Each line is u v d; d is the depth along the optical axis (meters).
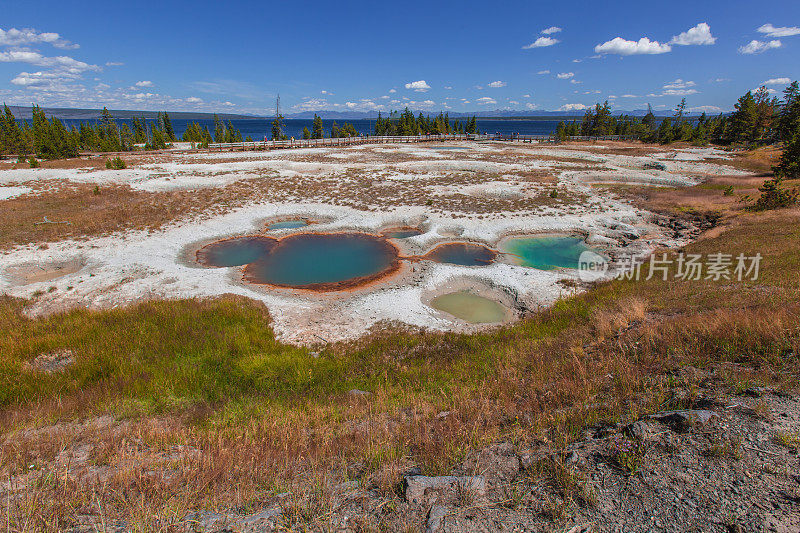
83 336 11.66
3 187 28.77
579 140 75.94
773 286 11.66
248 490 5.01
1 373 9.80
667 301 12.27
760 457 4.44
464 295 15.58
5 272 16.36
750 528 3.54
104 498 4.88
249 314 13.35
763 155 46.34
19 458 6.16
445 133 92.88
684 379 6.80
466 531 3.97
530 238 22.11
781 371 6.43
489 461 5.32
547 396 7.41
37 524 4.27
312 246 20.78
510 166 41.91
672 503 4.01
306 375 10.26
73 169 35.75
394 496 4.67
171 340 11.77
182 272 16.83
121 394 9.32
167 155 49.88
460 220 24.30
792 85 61.69
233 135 81.69
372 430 6.74
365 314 13.84
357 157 49.41
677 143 64.12
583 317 12.66
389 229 23.92
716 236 19.55
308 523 4.24
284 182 33.19
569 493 4.37
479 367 10.16
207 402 9.06
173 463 5.91
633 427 5.32
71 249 18.64
